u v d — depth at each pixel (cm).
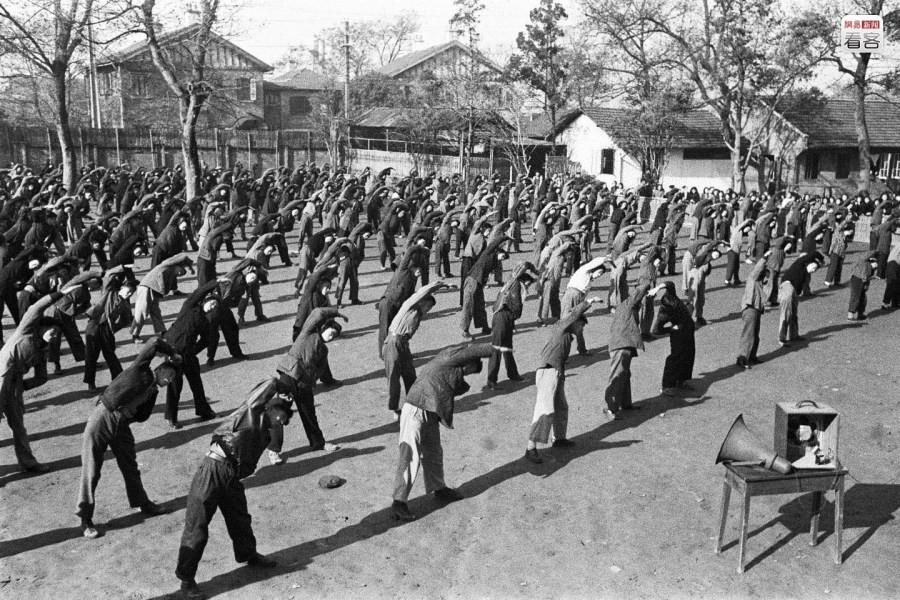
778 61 3981
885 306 2050
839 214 2955
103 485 1017
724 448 854
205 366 1500
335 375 1459
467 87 4966
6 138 4834
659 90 4484
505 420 1241
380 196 3064
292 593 782
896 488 1013
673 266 2433
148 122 5541
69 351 1593
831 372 1490
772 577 811
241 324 1792
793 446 833
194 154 3288
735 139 4212
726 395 1362
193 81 3281
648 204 3869
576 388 1400
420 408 937
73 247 1884
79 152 5062
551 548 869
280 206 3194
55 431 1187
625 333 1236
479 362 969
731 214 2991
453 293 2192
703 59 4244
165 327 1727
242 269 1505
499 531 907
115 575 809
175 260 1617
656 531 905
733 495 994
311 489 1006
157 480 1026
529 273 1406
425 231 2098
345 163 5612
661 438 1175
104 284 1339
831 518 934
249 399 822
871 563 838
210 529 919
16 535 888
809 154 4959
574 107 5241
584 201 2970
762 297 1499
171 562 836
